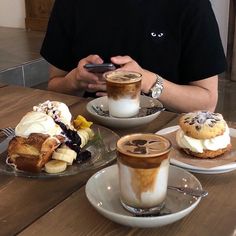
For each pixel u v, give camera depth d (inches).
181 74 60.4
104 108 48.9
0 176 35.2
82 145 39.4
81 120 41.9
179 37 58.5
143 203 28.8
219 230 27.7
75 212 29.9
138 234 27.5
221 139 37.1
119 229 28.0
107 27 60.8
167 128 42.1
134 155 27.5
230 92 125.6
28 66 115.6
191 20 57.7
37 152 35.2
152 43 59.4
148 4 59.1
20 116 48.1
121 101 45.3
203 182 33.8
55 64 65.1
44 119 36.9
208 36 57.5
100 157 37.9
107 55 61.5
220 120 38.3
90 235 27.5
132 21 59.7
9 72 109.4
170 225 28.2
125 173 28.5
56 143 36.2
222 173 35.2
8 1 171.5
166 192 30.2
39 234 27.6
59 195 32.3
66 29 63.8
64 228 28.2
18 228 28.3
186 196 30.2
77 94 60.6
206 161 36.2
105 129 43.3
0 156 38.1
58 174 34.8
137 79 45.8
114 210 29.3
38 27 166.4
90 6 61.4
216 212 29.6
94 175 31.9
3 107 51.0
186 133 37.6
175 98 55.0
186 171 32.9
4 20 174.7
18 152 35.4
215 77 58.7
